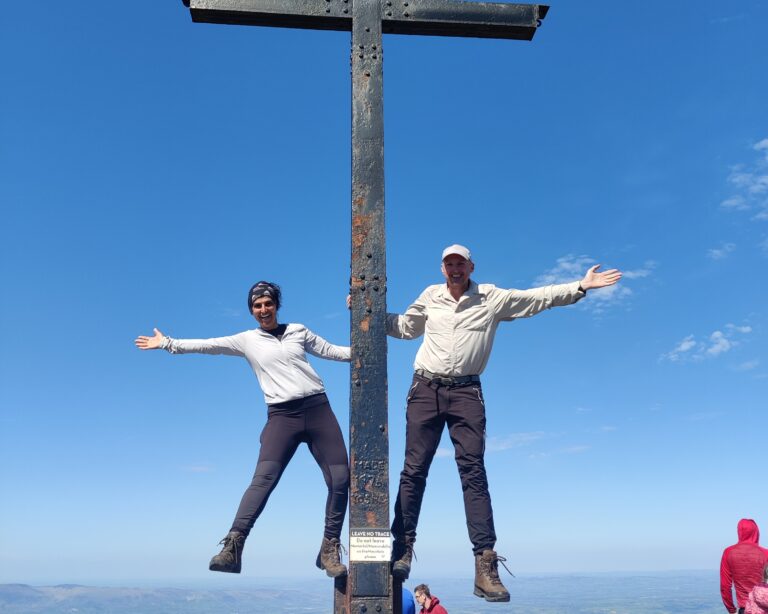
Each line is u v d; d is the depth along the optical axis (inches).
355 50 182.1
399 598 175.9
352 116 177.5
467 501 185.9
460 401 192.5
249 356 213.2
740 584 289.1
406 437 194.7
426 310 201.3
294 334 214.4
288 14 184.4
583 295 190.2
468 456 187.9
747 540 294.7
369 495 157.1
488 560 177.9
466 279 198.2
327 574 194.7
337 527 199.0
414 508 187.5
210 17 186.7
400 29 191.8
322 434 206.5
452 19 188.4
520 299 195.0
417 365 200.4
